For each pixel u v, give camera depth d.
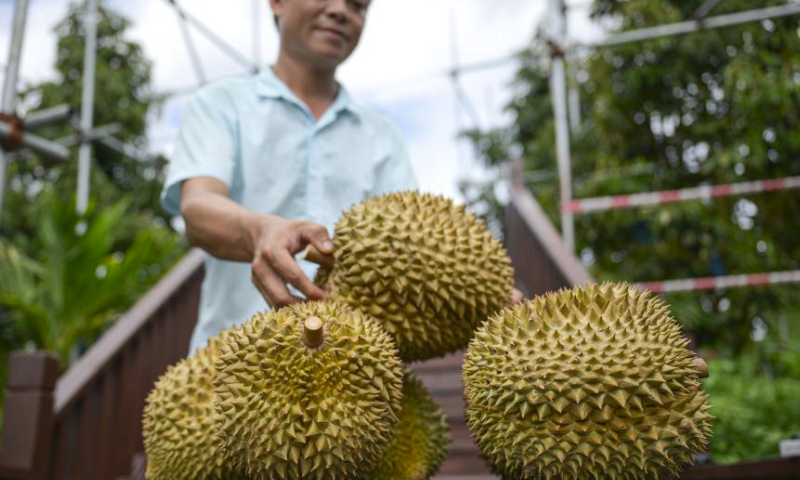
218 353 1.46
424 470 1.46
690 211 6.77
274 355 1.20
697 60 7.02
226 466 1.34
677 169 7.29
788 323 7.52
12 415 3.17
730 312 6.68
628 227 7.36
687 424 1.12
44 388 3.22
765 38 6.71
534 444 1.12
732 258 6.88
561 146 5.96
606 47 7.31
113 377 3.85
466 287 1.48
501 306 1.55
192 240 1.81
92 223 6.36
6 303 6.29
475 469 4.08
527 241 6.57
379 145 2.37
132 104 13.34
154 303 4.28
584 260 7.78
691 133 7.27
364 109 2.40
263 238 1.49
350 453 1.18
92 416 3.65
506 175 8.40
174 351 4.52
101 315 6.78
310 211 2.16
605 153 7.80
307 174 2.19
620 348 1.12
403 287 1.45
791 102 6.39
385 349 1.27
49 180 12.12
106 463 3.67
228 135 2.12
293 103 2.21
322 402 1.18
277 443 1.15
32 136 3.83
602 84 7.44
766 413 4.79
